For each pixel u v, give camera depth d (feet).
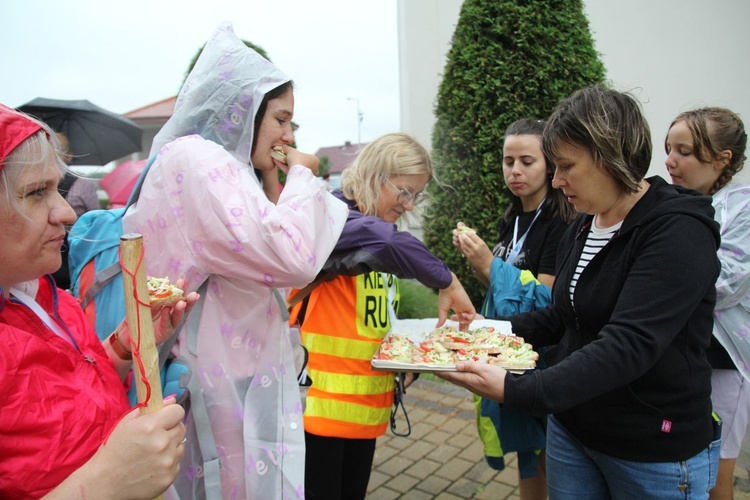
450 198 16.06
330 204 5.07
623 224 4.82
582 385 4.42
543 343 6.81
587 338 5.24
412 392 13.93
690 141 6.98
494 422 7.24
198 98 4.88
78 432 2.97
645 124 4.63
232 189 4.31
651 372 4.69
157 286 4.09
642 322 4.36
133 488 2.78
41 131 3.07
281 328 5.01
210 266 4.43
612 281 4.83
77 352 3.38
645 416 4.77
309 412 6.13
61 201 3.21
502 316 7.44
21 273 3.06
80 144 18.93
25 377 2.84
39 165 3.00
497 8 14.87
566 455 5.66
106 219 4.95
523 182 7.91
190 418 4.53
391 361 5.78
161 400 3.01
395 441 11.47
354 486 6.70
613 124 4.49
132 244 2.88
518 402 4.63
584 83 14.69
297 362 5.43
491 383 4.81
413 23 23.03
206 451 4.41
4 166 2.86
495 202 15.37
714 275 4.51
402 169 6.25
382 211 6.48
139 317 2.92
